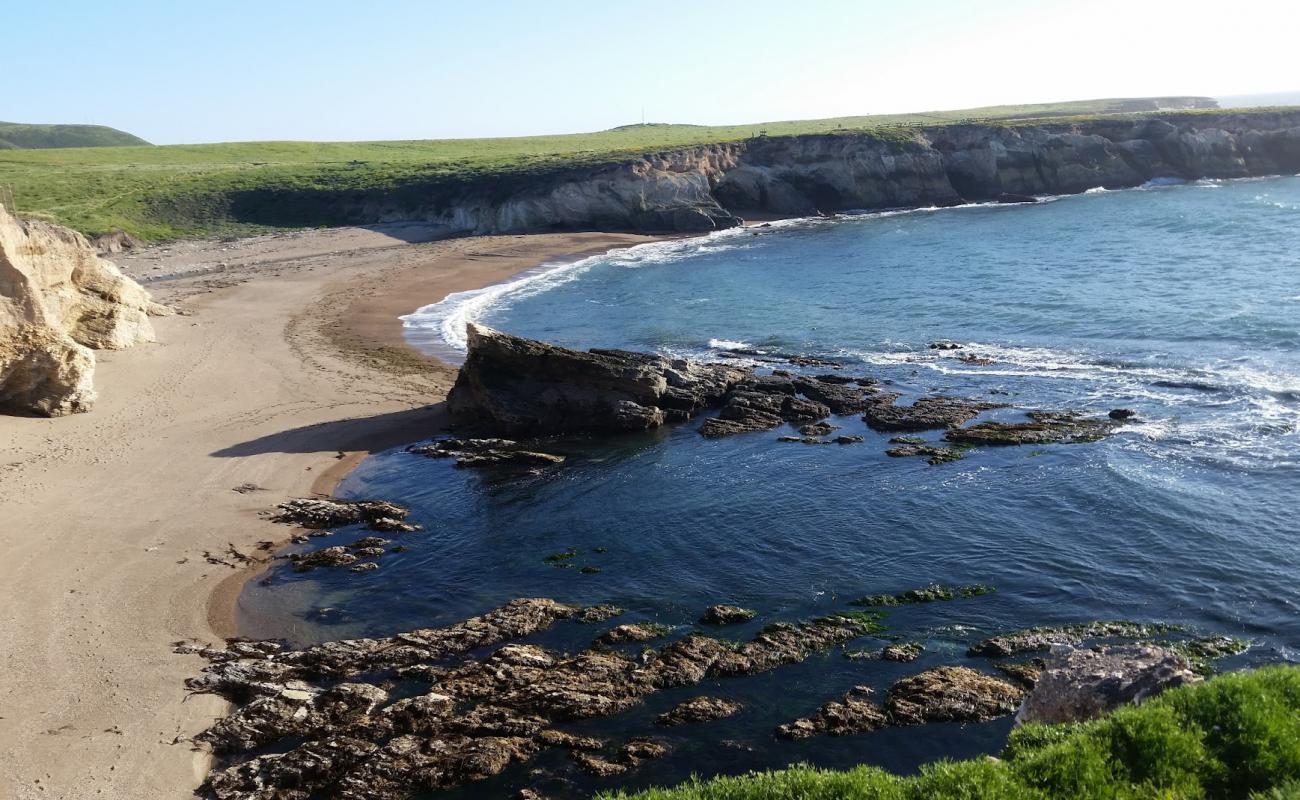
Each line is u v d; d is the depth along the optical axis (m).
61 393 38.12
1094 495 27.47
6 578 24.72
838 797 11.00
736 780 12.02
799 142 112.38
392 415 39.88
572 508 30.06
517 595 24.23
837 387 40.56
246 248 87.94
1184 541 24.22
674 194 101.75
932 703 18.03
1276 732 10.48
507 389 38.28
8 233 37.97
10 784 16.83
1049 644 19.95
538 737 17.94
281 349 50.28
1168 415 34.03
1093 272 63.38
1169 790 9.98
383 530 28.83
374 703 19.16
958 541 25.52
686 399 39.09
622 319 58.28
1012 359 44.16
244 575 25.72
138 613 23.27
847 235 90.25
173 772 17.34
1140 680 12.75
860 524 27.17
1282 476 27.61
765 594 23.41
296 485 32.38
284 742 18.20
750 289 66.56
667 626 22.08
